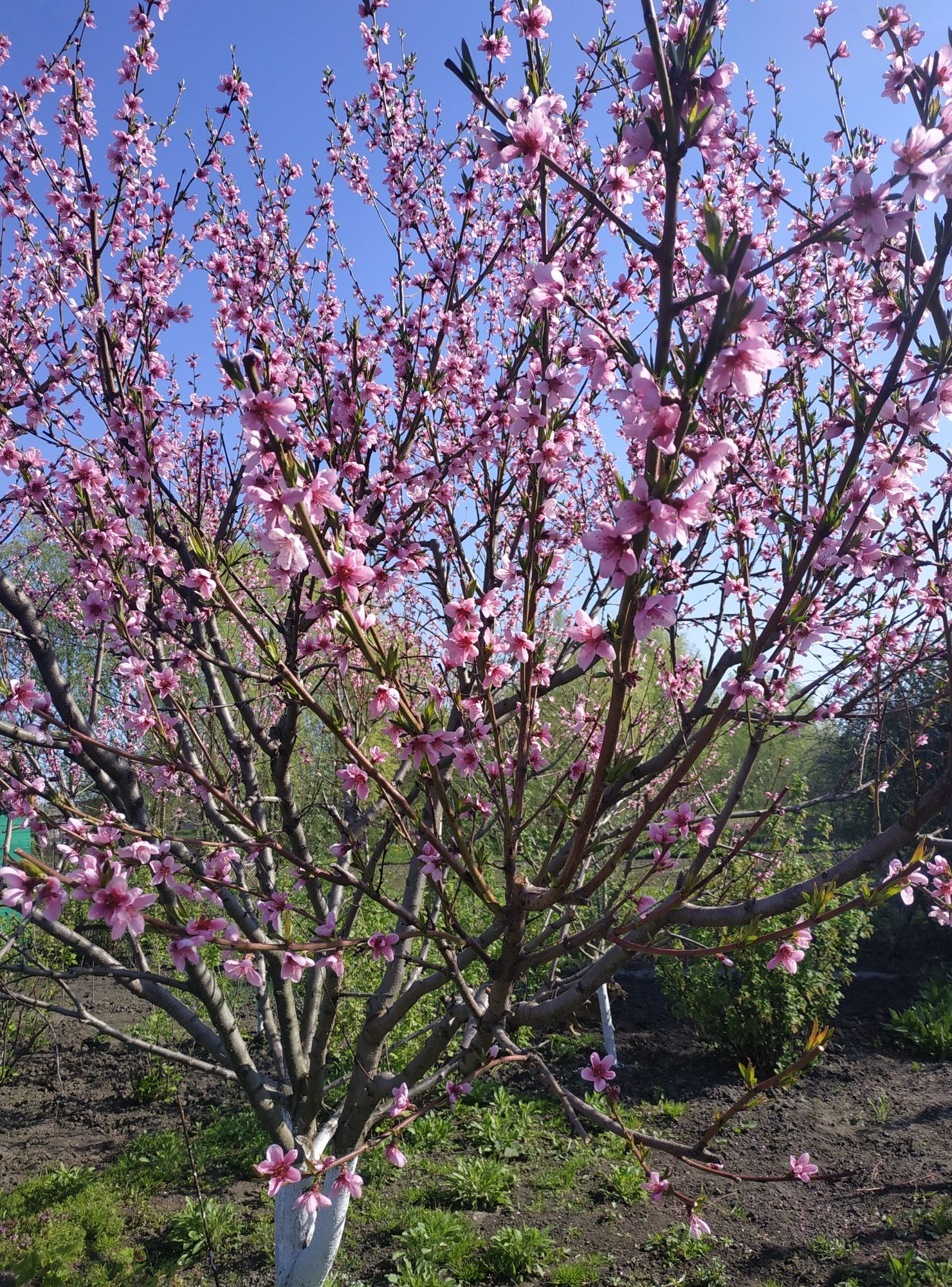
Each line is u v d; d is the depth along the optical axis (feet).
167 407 13.64
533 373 6.73
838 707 11.55
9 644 20.65
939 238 4.91
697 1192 18.97
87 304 12.17
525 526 8.81
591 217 10.20
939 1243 16.39
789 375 11.84
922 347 5.72
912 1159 19.80
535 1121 22.88
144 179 14.08
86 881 6.23
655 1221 18.06
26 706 8.79
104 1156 21.50
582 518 13.73
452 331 13.60
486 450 10.66
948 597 9.58
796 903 7.16
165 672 9.51
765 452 12.00
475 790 12.20
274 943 7.23
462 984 8.00
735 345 4.32
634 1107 23.26
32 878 6.11
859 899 5.98
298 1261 12.12
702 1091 24.11
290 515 4.98
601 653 5.26
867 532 6.39
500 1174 19.71
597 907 17.75
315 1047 12.76
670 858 7.49
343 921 13.99
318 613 5.83
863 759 11.05
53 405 11.76
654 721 12.52
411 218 14.44
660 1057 26.35
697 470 4.37
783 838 23.52
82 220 13.50
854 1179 19.15
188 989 12.12
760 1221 17.83
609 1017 14.17
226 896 12.24
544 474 6.62
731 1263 16.52
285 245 15.43
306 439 9.93
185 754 11.24
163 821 14.62
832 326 12.05
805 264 12.43
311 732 20.70
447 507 10.89
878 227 4.68
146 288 13.05
